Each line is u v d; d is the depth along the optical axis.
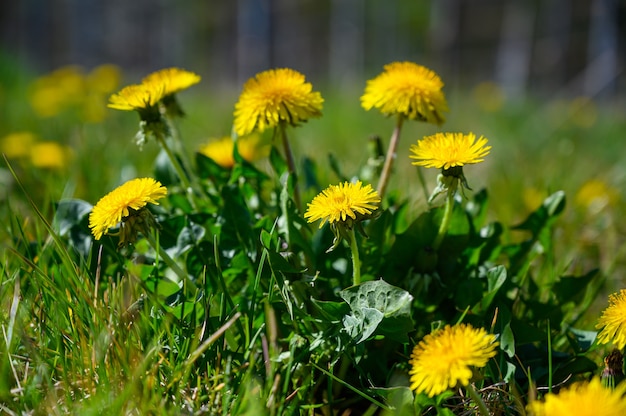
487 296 0.70
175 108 0.78
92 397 0.65
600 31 3.75
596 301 0.82
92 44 6.98
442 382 0.62
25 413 0.65
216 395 0.67
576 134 2.04
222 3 7.37
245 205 0.75
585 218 1.00
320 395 0.70
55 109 1.75
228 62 7.32
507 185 1.09
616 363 0.67
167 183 0.81
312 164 0.83
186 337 0.69
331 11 6.84
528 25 5.16
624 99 3.48
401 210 0.76
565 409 0.61
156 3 7.51
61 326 0.70
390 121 2.07
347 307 0.68
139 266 0.72
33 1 6.55
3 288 0.72
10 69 3.00
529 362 0.70
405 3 6.51
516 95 3.95
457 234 0.73
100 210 0.68
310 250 0.73
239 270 0.73
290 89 0.72
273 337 0.70
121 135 1.58
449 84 5.48
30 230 0.82
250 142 0.85
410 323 0.68
